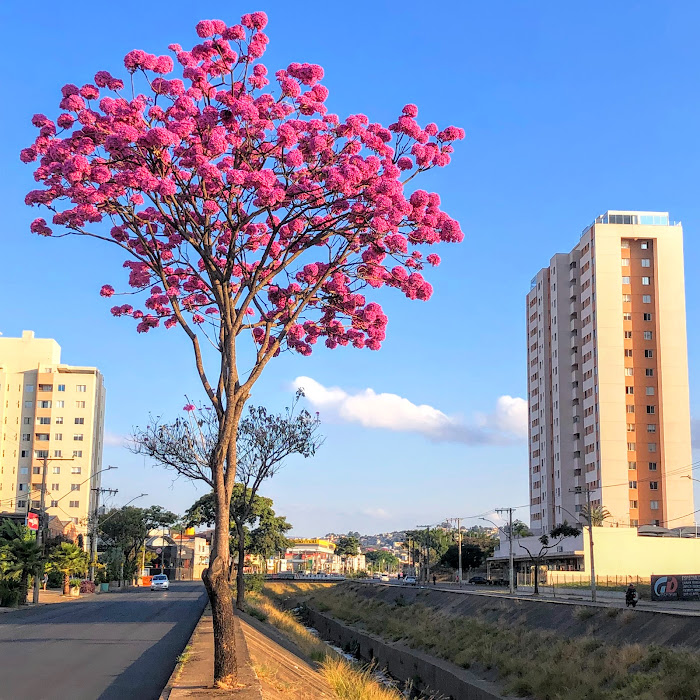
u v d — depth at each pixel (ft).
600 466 357.20
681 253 371.56
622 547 298.35
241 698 36.58
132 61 41.14
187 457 105.50
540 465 411.75
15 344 377.09
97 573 260.83
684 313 367.45
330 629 211.00
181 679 43.09
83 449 368.07
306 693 47.88
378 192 42.65
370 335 50.29
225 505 39.60
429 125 46.34
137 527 372.99
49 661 59.47
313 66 44.24
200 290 52.49
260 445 138.92
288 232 48.03
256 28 43.34
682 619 102.53
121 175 40.14
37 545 157.07
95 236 45.62
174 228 43.42
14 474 364.38
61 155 40.73
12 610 134.00
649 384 364.17
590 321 375.45
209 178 39.88
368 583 310.45
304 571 647.56
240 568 144.15
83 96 42.11
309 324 50.29
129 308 52.26
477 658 124.77
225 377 41.83
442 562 472.85
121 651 67.05
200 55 42.73
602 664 96.73
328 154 44.32
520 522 563.89
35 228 44.09
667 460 355.56
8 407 369.50
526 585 305.32
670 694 77.66
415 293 47.91
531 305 438.81
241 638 70.03
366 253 47.26
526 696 96.94
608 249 372.58
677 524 350.43
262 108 42.83
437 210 46.01
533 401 428.15
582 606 132.46
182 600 176.04
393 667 148.25
